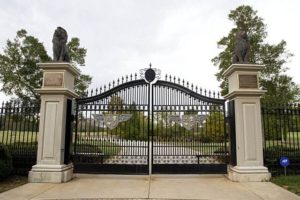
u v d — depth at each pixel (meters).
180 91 9.53
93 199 6.32
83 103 9.51
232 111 9.00
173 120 9.45
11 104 9.53
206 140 9.50
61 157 8.47
